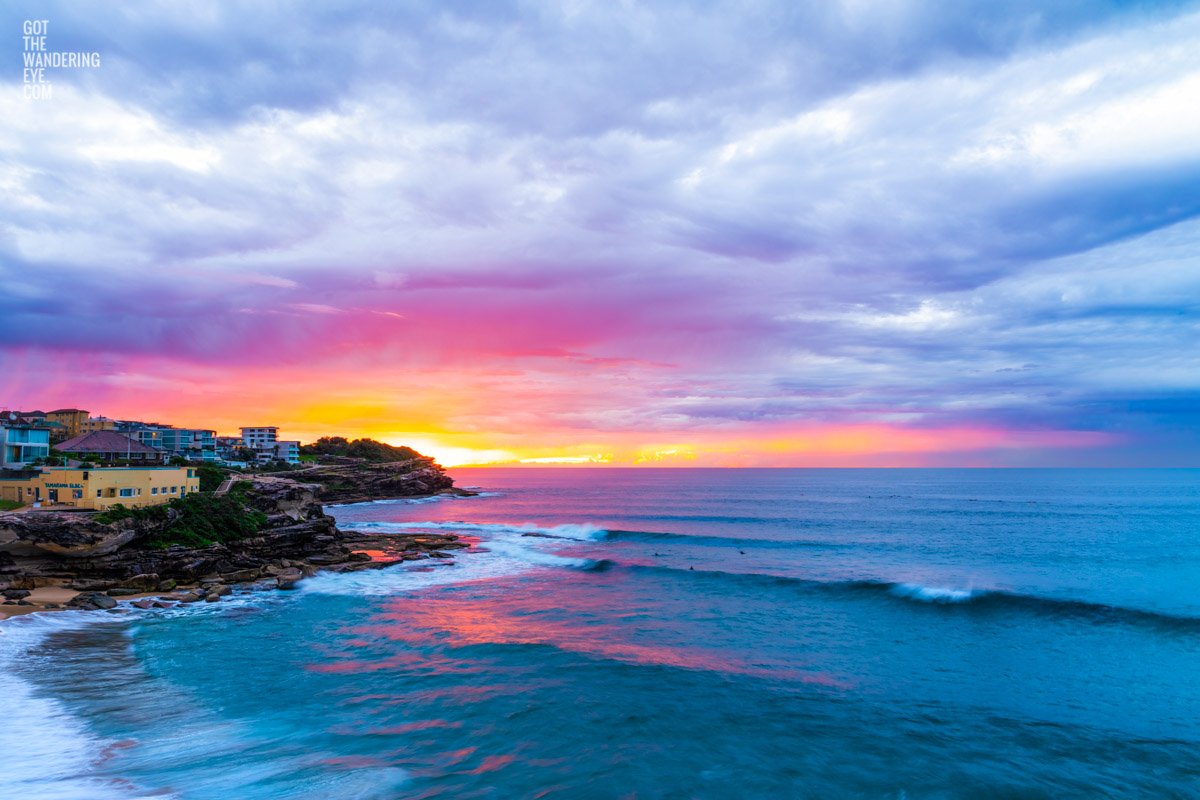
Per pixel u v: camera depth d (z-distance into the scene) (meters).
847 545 70.88
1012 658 30.84
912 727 23.14
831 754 21.06
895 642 33.44
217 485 71.25
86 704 24.00
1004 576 50.59
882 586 44.50
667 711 24.31
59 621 35.69
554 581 50.28
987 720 23.77
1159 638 33.50
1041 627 35.84
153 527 47.69
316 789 18.12
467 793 18.20
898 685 27.28
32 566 42.62
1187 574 51.31
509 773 19.45
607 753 20.91
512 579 51.22
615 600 43.34
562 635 34.62
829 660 30.55
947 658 30.83
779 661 30.36
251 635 34.25
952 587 44.56
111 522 44.41
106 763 19.33
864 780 19.44
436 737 21.88
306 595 44.88
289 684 26.73
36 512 43.59
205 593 44.03
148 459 89.25
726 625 36.78
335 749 20.78
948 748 21.53
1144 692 26.53
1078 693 26.48
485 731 22.41
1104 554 62.69
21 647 30.69
